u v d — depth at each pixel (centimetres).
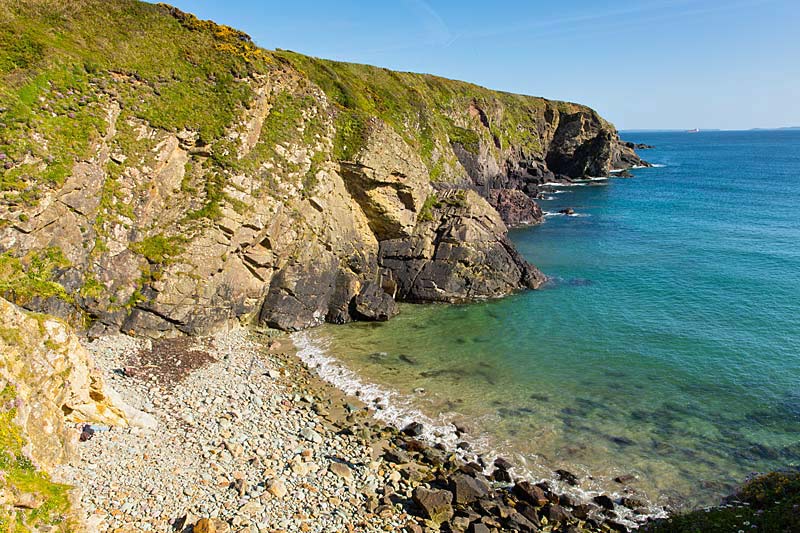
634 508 1817
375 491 1800
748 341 3262
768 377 2805
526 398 2605
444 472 1973
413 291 4184
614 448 2191
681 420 2406
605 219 7694
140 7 3544
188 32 3625
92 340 2636
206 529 1329
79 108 2814
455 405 2523
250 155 3419
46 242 2519
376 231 4234
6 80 2600
